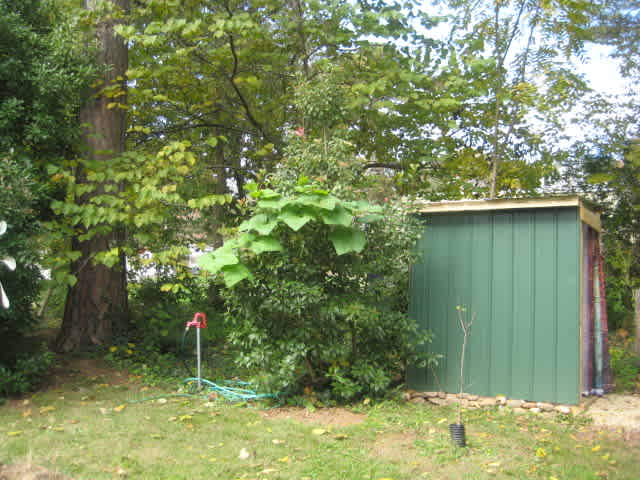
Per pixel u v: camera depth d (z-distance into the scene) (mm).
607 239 10695
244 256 5836
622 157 10633
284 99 9711
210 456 4125
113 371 7320
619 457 4242
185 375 7156
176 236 9109
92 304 8242
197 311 9703
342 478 3709
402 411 5617
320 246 5867
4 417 5109
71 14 8086
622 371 7312
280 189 6043
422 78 9094
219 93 10266
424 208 6508
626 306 10312
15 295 6516
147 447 4312
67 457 4000
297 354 5605
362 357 6121
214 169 11242
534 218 6059
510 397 5977
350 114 8727
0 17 6371
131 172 7402
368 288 6102
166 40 8906
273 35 9656
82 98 8234
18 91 6754
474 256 6309
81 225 8242
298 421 5176
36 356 6453
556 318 5855
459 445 4434
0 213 5680
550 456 4246
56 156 7535
